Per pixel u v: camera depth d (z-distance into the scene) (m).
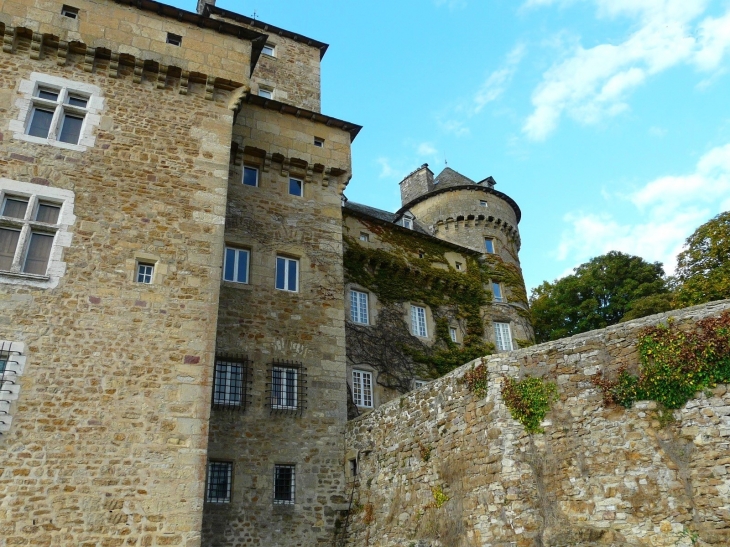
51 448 9.80
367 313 21.22
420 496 12.13
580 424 10.09
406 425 13.16
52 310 10.69
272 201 17.19
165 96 13.73
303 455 14.48
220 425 13.87
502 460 10.43
